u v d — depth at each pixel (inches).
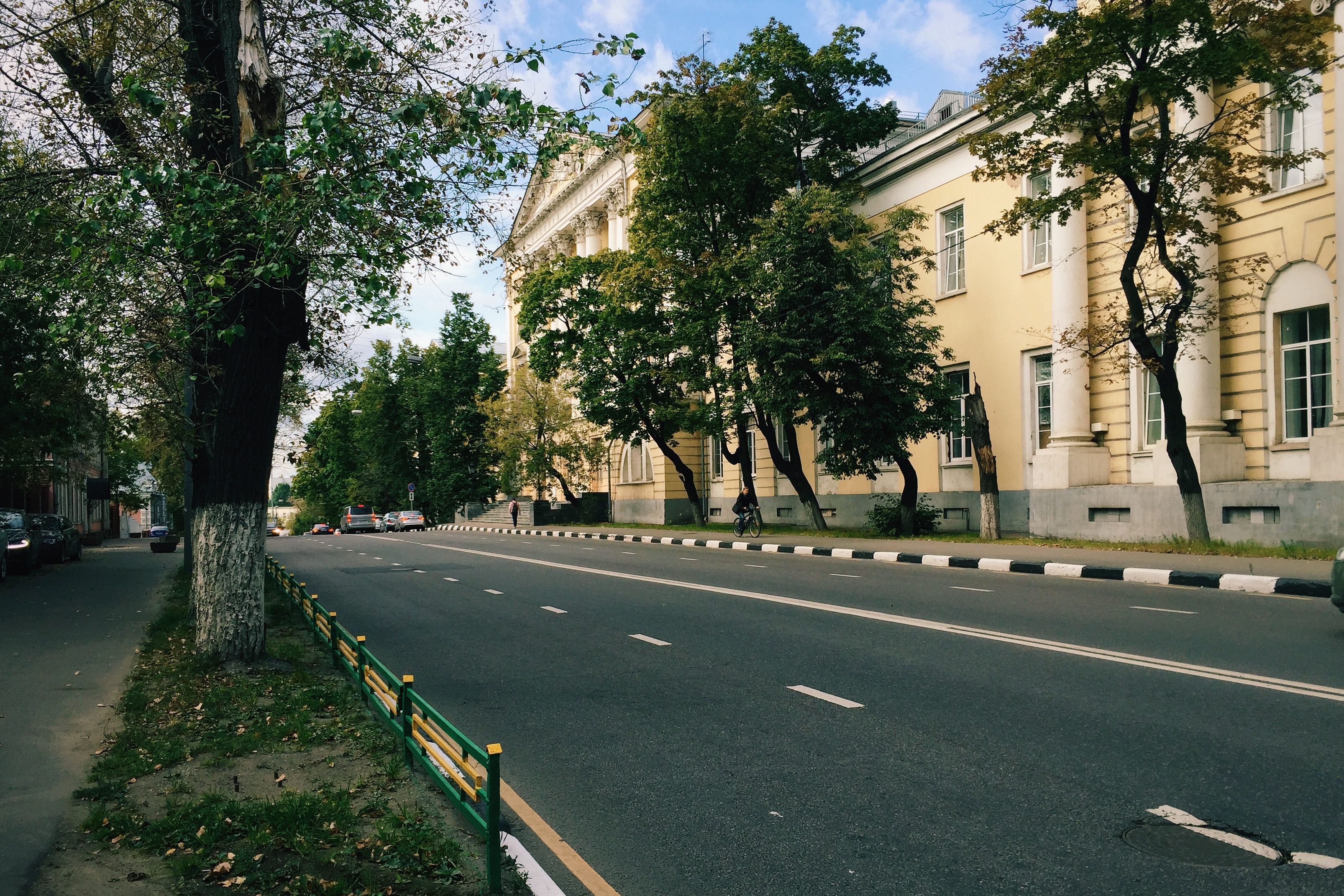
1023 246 911.7
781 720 248.8
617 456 1768.0
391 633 422.9
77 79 377.4
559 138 303.1
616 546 1048.8
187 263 317.4
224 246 299.4
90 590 645.9
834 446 925.2
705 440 1561.3
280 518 4773.6
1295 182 673.6
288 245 287.7
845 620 406.6
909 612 425.1
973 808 181.0
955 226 1015.0
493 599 535.5
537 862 161.5
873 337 874.8
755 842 169.2
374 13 361.4
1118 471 811.4
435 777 191.3
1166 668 288.5
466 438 2294.5
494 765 148.3
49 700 287.1
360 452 2684.5
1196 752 207.0
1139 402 792.9
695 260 1090.7
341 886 144.9
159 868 157.0
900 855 161.0
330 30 292.7
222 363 431.2
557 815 186.4
